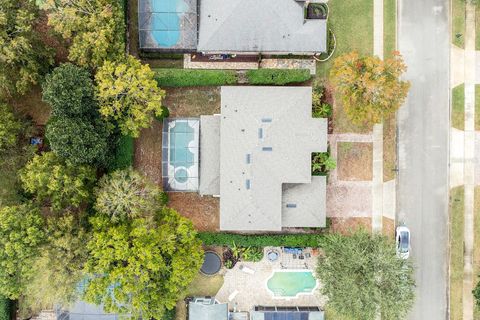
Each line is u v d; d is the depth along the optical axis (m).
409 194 51.44
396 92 44.16
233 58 51.47
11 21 44.00
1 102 47.31
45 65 47.72
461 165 51.19
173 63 51.59
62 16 43.72
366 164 51.41
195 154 50.25
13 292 44.44
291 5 48.09
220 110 51.34
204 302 50.53
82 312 50.91
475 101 51.09
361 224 51.56
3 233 43.59
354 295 43.66
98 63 45.81
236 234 51.06
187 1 48.97
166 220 46.59
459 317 51.41
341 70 43.78
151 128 51.78
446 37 50.97
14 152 47.16
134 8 51.19
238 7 47.66
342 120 51.28
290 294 51.91
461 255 51.31
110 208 45.25
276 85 51.19
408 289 44.75
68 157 44.53
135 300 43.22
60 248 43.84
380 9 50.91
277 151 48.09
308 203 49.25
